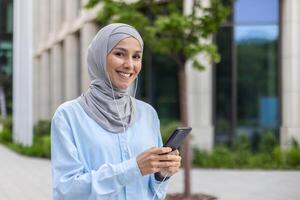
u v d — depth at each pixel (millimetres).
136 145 2455
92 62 2424
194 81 16844
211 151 15797
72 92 25953
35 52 36938
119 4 9484
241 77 17516
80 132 2375
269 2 17406
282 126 16953
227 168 14727
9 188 11398
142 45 2479
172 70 18766
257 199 9953
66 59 26281
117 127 2416
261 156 15445
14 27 23016
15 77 23172
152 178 2502
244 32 17484
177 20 8758
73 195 2246
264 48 17453
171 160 2232
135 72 2443
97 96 2408
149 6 9969
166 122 18047
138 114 2557
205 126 16828
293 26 16562
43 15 33375
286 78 16734
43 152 18469
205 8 9047
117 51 2379
